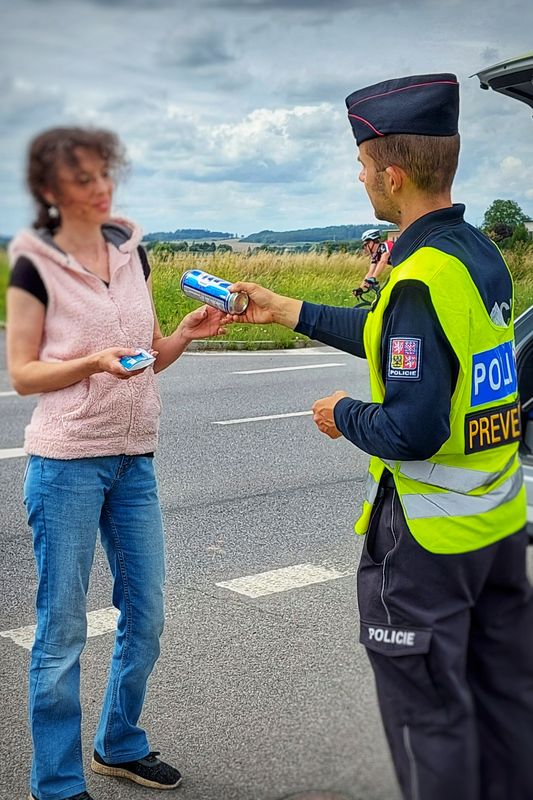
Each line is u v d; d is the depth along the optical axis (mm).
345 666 2678
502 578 2088
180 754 2818
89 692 3254
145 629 2641
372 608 2117
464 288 1997
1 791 2721
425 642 2006
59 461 2432
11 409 7777
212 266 7805
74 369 2293
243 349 10953
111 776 2738
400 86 2094
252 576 4195
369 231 5945
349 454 6281
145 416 2512
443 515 2037
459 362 1985
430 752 1966
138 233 2439
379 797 2100
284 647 3473
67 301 2324
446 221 2096
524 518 2105
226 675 3279
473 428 2047
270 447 6477
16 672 3412
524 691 2031
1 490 5562
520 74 2504
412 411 1965
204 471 5898
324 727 2367
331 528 4820
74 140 2205
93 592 4074
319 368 9750
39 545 2479
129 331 2395
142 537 2590
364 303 4715
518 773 2012
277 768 2549
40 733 2541
